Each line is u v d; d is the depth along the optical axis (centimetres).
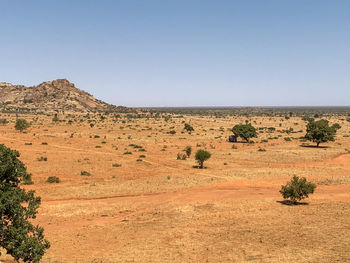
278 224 2959
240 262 2086
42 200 4119
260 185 4981
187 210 3597
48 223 3234
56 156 7450
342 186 4875
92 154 7969
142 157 7700
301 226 2850
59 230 3005
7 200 1683
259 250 2306
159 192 4597
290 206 3656
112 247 2525
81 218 3422
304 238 2519
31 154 7506
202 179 5362
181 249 2411
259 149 9088
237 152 8725
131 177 5619
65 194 4406
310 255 2139
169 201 4084
